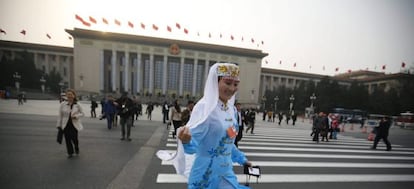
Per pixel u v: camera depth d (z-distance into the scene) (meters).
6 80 48.47
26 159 5.02
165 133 9.98
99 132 9.24
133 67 70.38
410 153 9.13
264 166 5.70
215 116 1.71
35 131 8.41
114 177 4.22
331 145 10.02
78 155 5.55
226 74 1.75
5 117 12.05
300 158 6.82
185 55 62.38
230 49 62.91
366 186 4.68
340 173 5.46
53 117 12.99
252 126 12.52
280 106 59.66
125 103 7.91
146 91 68.75
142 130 10.52
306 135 13.37
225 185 1.76
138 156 5.76
